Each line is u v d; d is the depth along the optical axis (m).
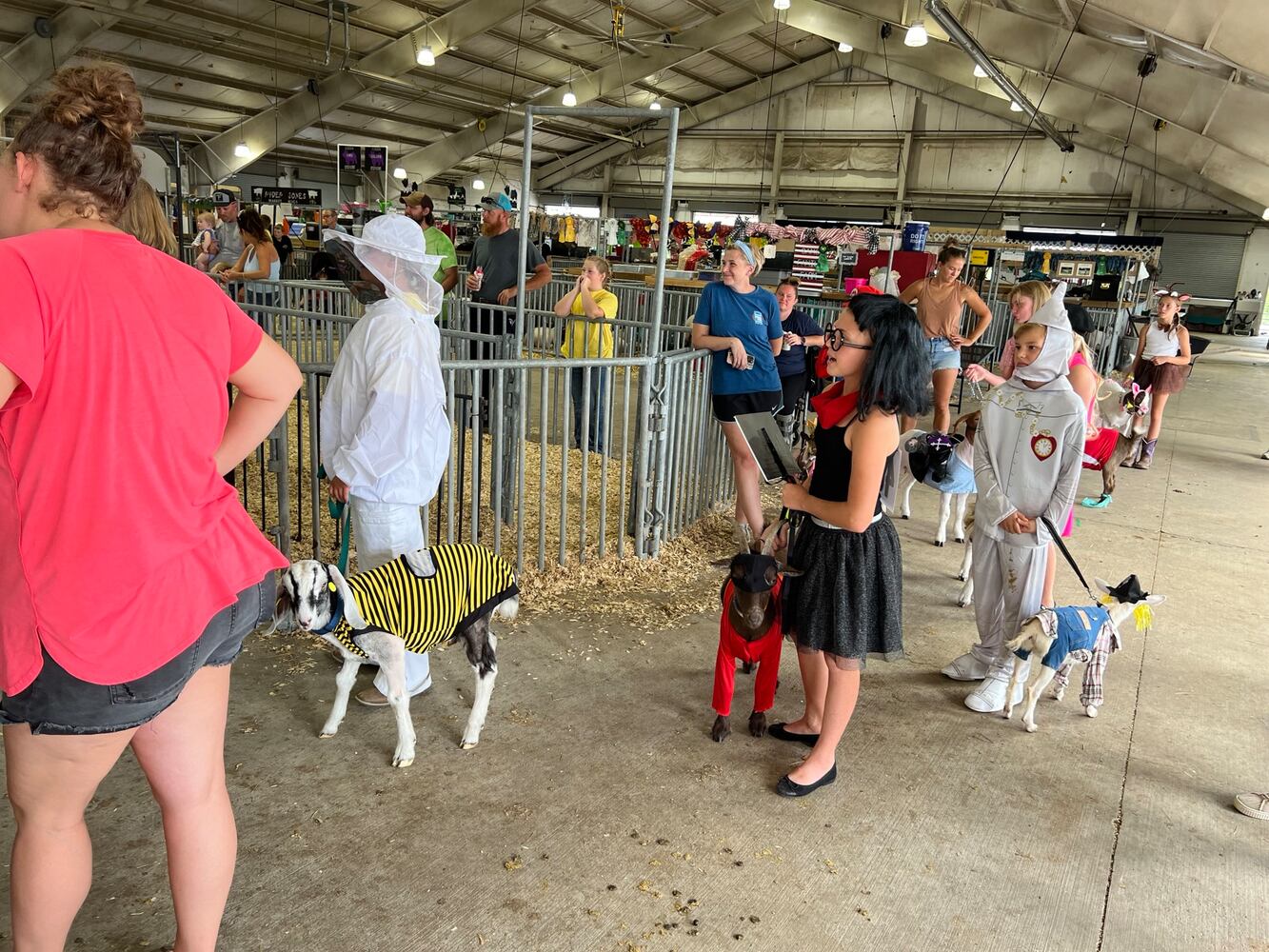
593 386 6.49
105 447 1.28
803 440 7.12
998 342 12.95
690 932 2.22
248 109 20.73
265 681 3.29
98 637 1.31
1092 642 3.22
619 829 2.60
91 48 15.87
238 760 2.79
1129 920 2.37
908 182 26.80
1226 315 25.88
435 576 2.78
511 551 4.73
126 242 1.34
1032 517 3.34
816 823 2.70
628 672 3.59
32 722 1.33
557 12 17.95
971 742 3.23
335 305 8.85
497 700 3.29
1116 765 3.12
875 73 25.98
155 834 2.41
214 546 1.49
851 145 26.88
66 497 1.27
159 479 1.34
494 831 2.54
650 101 25.94
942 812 2.79
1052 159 25.20
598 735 3.10
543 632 3.89
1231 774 3.11
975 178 26.09
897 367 2.45
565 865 2.42
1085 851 2.64
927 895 2.41
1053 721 3.42
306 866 2.34
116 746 1.45
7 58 15.58
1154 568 5.28
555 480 6.06
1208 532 6.09
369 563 2.98
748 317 4.72
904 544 5.52
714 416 5.58
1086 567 5.25
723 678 3.03
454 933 2.16
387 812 2.59
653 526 4.85
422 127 24.66
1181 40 9.14
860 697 3.54
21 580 1.28
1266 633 4.38
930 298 6.59
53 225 1.37
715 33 20.03
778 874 2.45
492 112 24.00
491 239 6.75
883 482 2.73
